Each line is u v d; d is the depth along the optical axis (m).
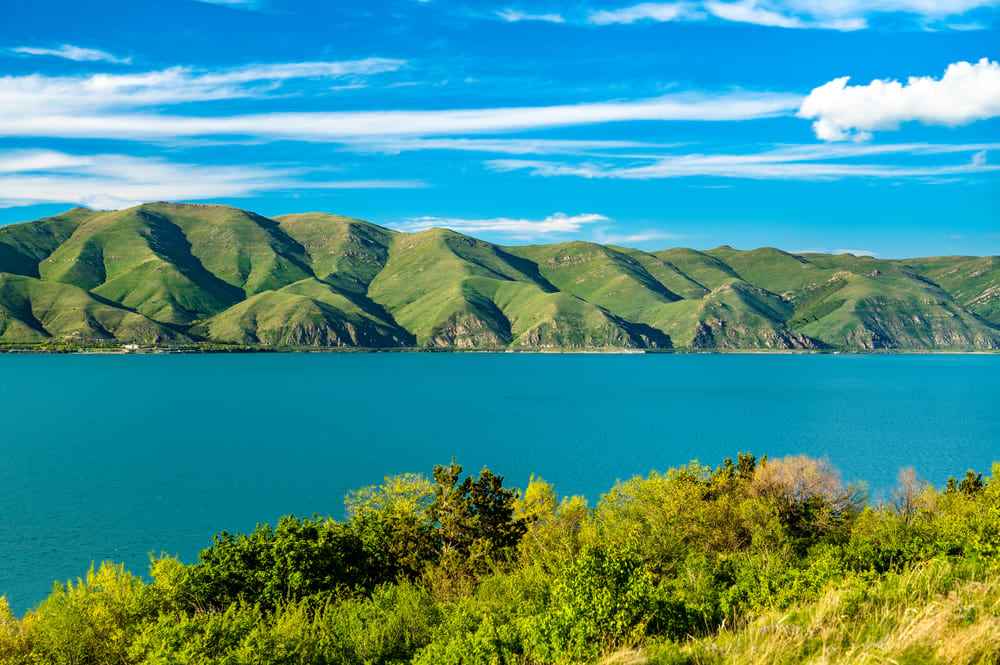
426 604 28.16
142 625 27.67
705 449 151.00
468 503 41.34
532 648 17.53
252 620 23.83
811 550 38.69
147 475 117.31
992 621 11.20
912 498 50.06
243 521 85.88
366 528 40.53
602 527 44.44
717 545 41.94
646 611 17.03
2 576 63.50
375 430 182.62
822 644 12.48
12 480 111.69
